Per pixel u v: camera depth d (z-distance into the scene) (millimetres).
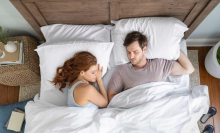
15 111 1522
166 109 1150
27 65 1450
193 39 1750
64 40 1360
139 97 1215
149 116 1121
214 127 1602
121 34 1294
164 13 1277
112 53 1432
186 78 1383
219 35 1661
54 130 1079
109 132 1139
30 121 1172
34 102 1334
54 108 1169
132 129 1122
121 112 1138
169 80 1414
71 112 1125
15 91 1751
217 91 1694
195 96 1221
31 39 1547
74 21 1379
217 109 1645
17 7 1165
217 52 1538
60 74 1264
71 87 1181
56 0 1137
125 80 1343
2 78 1488
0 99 1730
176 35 1254
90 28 1375
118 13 1263
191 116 1156
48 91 1372
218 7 1288
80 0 1139
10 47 1362
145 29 1250
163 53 1259
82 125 1115
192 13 1259
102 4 1188
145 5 1197
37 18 1312
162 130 1121
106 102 1271
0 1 1229
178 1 1154
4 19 1416
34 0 1130
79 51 1268
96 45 1271
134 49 1206
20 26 1516
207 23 1479
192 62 1785
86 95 1119
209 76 1738
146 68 1315
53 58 1275
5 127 1521
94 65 1217
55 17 1327
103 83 1414
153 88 1258
